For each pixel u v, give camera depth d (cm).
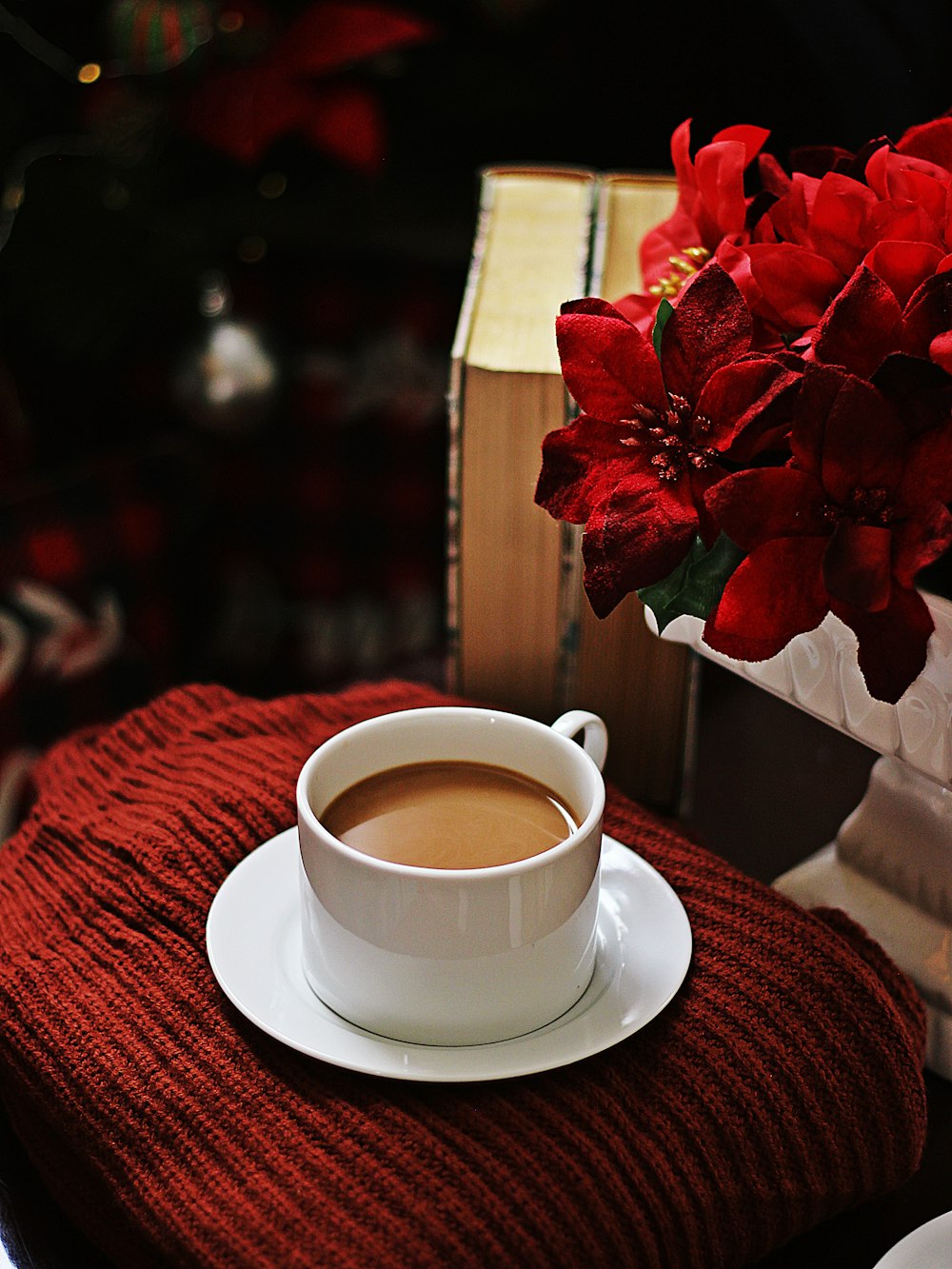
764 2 93
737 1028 64
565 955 63
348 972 62
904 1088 64
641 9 99
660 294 72
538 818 65
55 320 116
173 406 142
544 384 75
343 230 125
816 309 66
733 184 69
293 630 164
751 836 83
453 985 62
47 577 116
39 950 67
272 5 111
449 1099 62
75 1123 62
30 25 115
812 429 60
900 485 61
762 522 61
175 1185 60
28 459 136
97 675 120
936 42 89
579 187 82
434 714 67
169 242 117
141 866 69
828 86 93
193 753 77
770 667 70
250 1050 63
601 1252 59
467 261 128
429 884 60
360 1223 59
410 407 149
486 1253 59
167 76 109
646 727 82
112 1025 64
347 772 67
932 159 68
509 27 114
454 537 80
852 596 60
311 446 153
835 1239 65
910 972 72
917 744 66
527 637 82
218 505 156
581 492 65
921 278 63
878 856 74
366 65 116
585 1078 63
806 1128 63
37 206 110
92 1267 64
